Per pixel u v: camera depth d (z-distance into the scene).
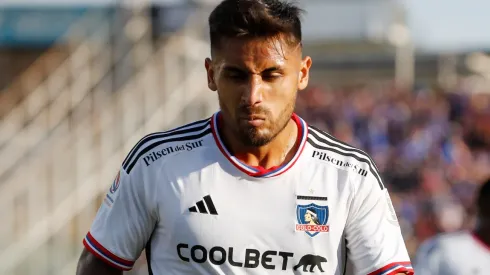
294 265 9.73
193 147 10.00
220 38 9.30
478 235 17.03
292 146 10.00
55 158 36.12
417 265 17.44
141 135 34.34
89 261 10.17
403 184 51.31
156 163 9.93
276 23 9.12
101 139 35.97
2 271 32.19
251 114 9.24
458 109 60.25
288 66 9.34
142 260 32.28
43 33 46.16
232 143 9.90
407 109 58.94
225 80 9.36
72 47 43.41
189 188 9.78
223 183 9.80
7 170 37.25
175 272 9.82
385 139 56.69
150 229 10.05
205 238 9.66
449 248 17.06
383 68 68.44
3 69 46.78
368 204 10.01
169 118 35.16
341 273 10.03
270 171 9.76
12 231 34.59
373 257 9.98
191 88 36.12
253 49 9.13
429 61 74.88
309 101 63.59
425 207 47.78
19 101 45.91
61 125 38.41
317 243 9.74
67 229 34.09
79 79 38.91
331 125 59.94
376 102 61.09
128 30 38.53
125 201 9.96
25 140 38.38
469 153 55.22
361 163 10.07
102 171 34.12
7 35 46.53
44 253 33.41
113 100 36.84
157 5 38.34
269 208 9.74
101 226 10.12
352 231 10.02
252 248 9.66
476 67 74.25
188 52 37.00
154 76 36.66
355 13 59.53
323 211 9.79
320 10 59.72
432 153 53.59
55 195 35.31
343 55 67.81
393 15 60.78
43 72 45.91
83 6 43.31
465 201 48.78
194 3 37.81
